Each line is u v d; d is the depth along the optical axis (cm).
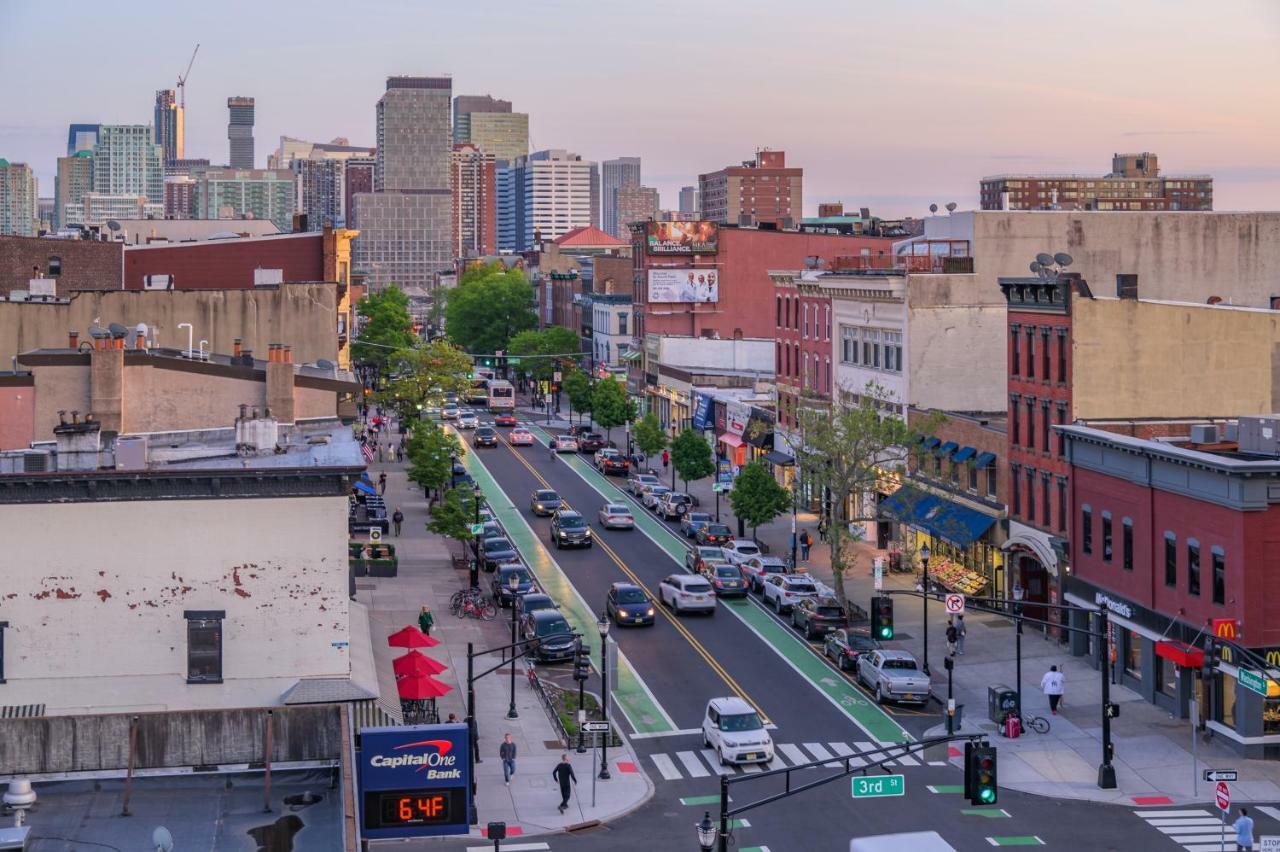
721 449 12169
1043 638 6788
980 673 6250
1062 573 6656
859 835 4478
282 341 8419
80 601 4134
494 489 11362
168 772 3344
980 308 8725
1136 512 5975
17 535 4100
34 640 4119
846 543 7569
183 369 5403
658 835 4497
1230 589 5319
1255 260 9012
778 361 11306
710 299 15150
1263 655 5247
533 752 5297
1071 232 8856
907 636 6850
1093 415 6731
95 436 4391
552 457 13225
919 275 8688
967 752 3572
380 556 8288
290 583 4225
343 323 12688
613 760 5219
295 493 4206
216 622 4194
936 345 8712
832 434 7344
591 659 6562
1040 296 6975
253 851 2919
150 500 4153
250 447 4716
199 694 4188
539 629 6575
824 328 10181
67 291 10194
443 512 8444
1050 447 6850
